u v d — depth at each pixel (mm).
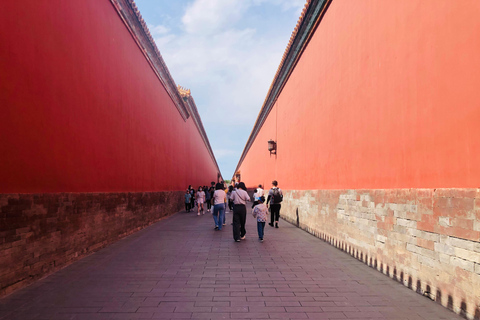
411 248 4863
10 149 4586
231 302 4285
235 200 9297
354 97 7070
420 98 4688
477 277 3574
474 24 3691
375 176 6070
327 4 8922
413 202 4809
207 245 8500
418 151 4730
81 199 6801
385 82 5703
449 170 4090
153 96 13805
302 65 12070
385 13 5711
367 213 6363
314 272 5832
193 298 4430
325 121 9164
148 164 12891
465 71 3818
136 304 4188
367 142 6410
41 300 4293
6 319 3689
